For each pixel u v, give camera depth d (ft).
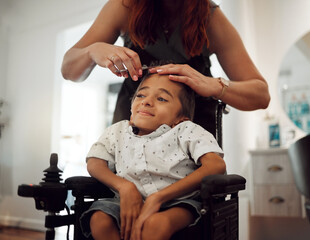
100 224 2.78
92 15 9.77
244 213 6.82
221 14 4.24
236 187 2.78
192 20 3.84
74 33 10.69
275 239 7.59
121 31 4.31
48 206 2.74
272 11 8.36
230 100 3.74
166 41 3.98
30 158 10.23
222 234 2.83
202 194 2.47
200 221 2.68
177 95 3.37
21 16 11.18
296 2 8.09
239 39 4.33
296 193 6.38
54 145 10.03
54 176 2.90
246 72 4.18
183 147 3.15
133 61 3.41
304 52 7.86
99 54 3.56
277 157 6.59
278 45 8.18
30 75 10.69
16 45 11.12
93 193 3.12
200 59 4.00
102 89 21.57
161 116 3.25
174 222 2.60
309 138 4.39
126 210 2.72
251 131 7.75
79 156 19.56
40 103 10.35
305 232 7.35
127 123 3.54
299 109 7.73
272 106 8.00
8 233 8.77
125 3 4.09
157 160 3.08
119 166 3.26
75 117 19.94
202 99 3.92
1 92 10.97
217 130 3.77
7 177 10.44
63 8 10.39
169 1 3.94
